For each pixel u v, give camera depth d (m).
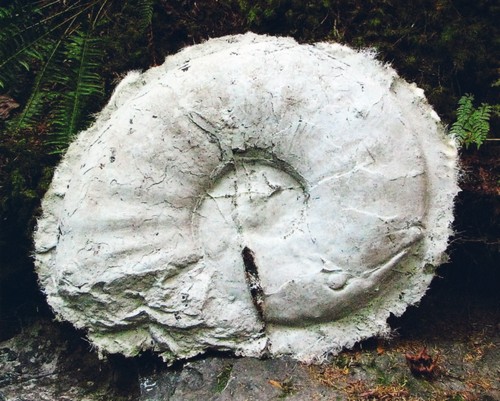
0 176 2.45
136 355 2.10
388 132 1.97
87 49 2.37
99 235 2.01
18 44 2.41
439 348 2.18
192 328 2.03
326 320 2.05
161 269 2.00
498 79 2.34
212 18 2.44
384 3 2.35
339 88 1.98
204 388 2.00
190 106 1.98
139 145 2.00
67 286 2.06
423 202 2.01
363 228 1.95
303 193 2.00
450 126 2.32
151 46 2.46
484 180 2.27
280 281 1.98
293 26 2.38
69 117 2.30
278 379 1.98
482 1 2.35
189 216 2.02
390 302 2.06
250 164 2.01
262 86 1.96
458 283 2.46
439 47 2.34
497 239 2.34
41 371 2.45
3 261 2.53
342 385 1.96
